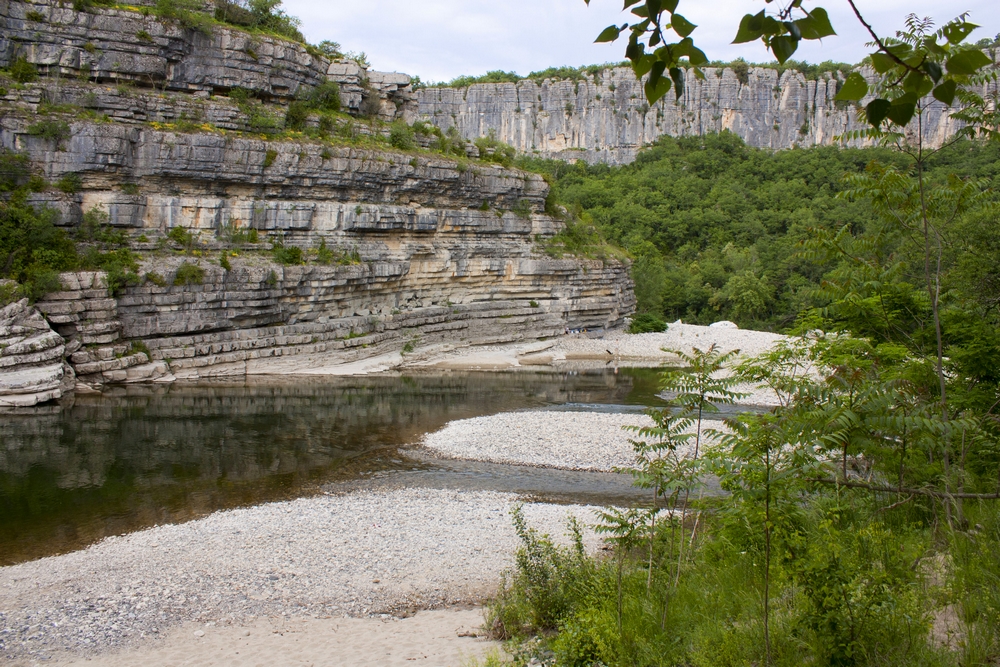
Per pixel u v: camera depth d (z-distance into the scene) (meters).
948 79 3.54
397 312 48.81
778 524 7.96
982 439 11.40
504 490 19.80
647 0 3.48
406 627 10.77
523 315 56.72
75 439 24.70
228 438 25.28
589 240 66.19
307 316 43.09
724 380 9.73
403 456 23.34
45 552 14.47
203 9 46.97
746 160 127.75
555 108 136.00
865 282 13.38
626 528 10.34
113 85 41.66
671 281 83.69
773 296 82.44
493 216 55.66
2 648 10.30
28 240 34.47
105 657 10.00
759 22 3.47
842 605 6.84
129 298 36.53
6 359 30.75
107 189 38.31
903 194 11.19
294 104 47.78
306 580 12.88
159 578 12.94
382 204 48.12
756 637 7.37
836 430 9.60
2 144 35.91
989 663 6.45
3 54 38.59
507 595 10.91
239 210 42.00
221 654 9.93
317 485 19.92
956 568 8.25
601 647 7.68
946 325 13.09
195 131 40.62
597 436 26.03
